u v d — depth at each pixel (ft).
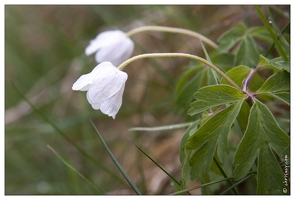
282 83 0.88
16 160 1.47
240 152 0.85
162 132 1.32
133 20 1.62
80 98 1.55
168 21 1.51
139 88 1.48
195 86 1.06
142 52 1.50
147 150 1.28
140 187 1.18
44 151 1.45
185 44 1.40
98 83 0.88
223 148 0.86
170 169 1.21
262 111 0.85
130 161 1.31
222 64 1.08
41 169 1.40
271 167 0.85
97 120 1.48
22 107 1.63
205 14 1.41
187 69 1.18
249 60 1.03
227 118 0.86
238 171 0.85
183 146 0.88
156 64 1.37
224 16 1.32
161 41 1.51
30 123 1.57
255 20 1.20
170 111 1.35
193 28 1.33
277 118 1.04
